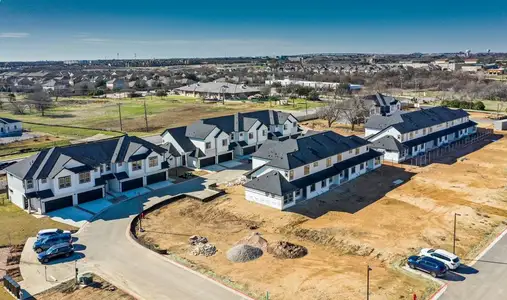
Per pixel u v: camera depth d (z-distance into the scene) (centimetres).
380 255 3850
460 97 15062
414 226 4466
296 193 5234
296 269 3625
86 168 5278
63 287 3359
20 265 3722
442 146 8194
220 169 6775
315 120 11288
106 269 3650
